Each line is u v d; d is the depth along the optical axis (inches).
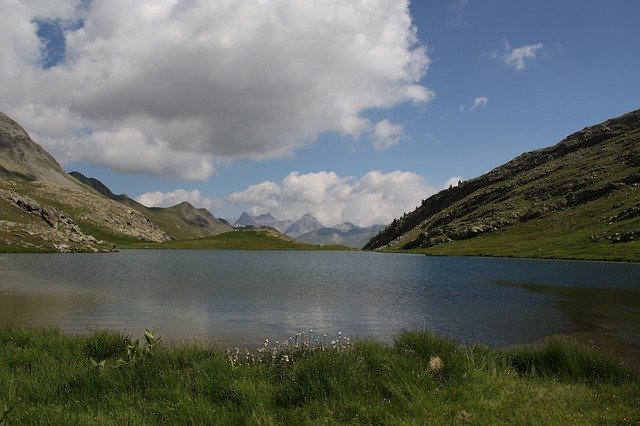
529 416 363.6
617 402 402.6
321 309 1337.4
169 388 398.6
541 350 584.7
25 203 7165.4
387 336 951.0
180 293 1708.9
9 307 1259.8
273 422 340.8
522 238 6338.6
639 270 2824.8
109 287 1863.9
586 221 5935.0
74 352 577.6
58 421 307.6
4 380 402.9
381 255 7470.5
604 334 964.0
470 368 463.8
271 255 7214.6
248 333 975.0
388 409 367.2
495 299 1568.7
